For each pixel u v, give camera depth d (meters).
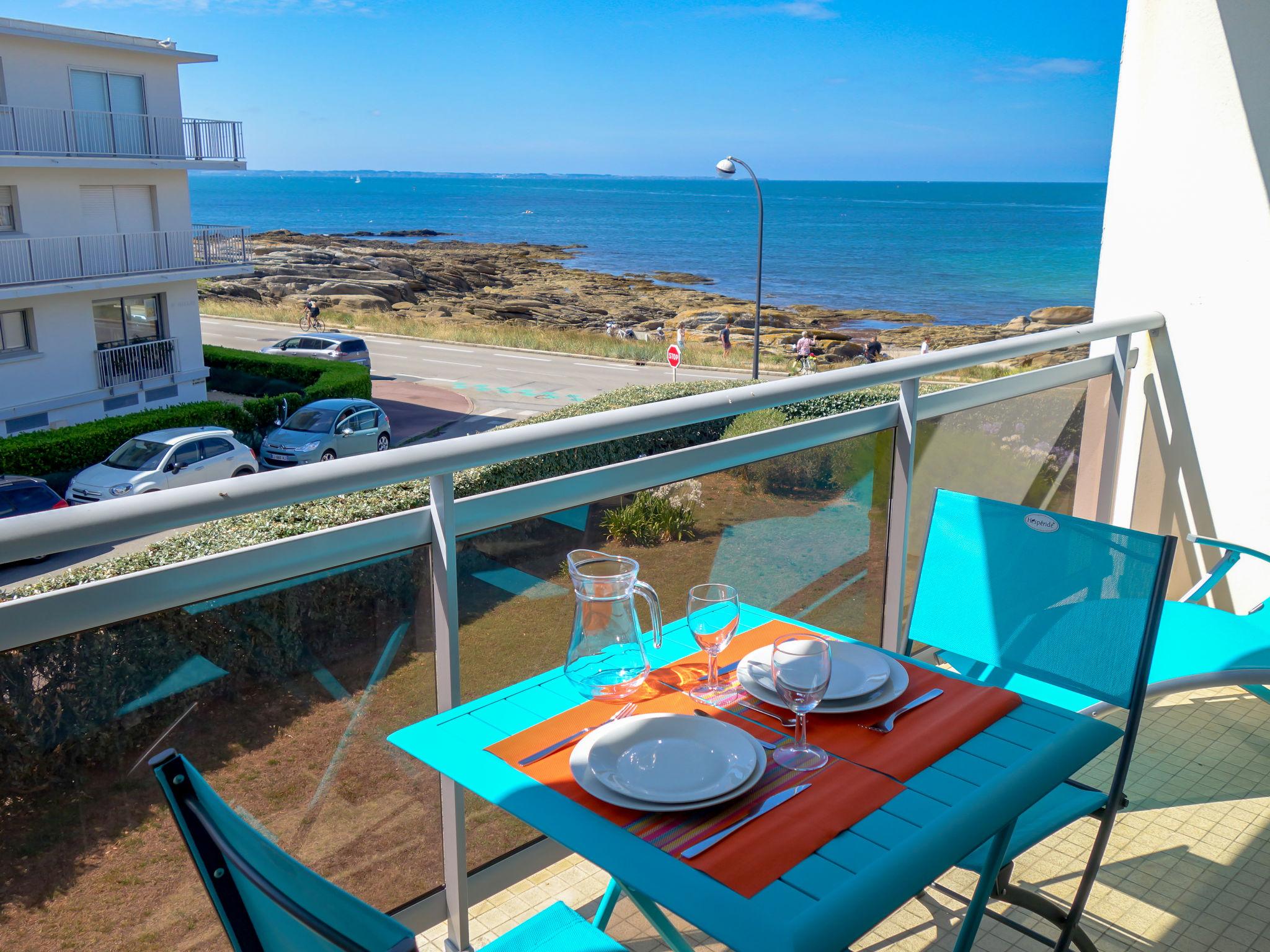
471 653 1.63
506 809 1.06
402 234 115.19
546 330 47.22
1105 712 1.78
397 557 1.52
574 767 1.13
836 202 140.50
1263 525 2.76
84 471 14.41
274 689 1.40
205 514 1.17
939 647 1.88
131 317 22.28
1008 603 1.78
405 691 1.57
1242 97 2.64
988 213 121.50
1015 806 1.09
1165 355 2.94
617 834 1.01
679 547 1.92
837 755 1.18
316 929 0.74
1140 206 2.97
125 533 1.10
